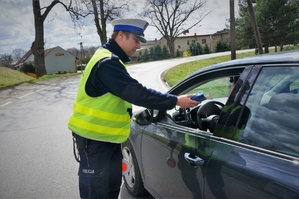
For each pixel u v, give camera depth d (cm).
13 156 479
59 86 1496
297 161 135
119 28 191
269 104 159
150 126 261
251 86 170
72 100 1016
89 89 187
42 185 364
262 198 138
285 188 128
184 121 247
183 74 1603
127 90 174
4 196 340
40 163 438
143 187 298
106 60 177
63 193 340
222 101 246
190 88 235
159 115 254
